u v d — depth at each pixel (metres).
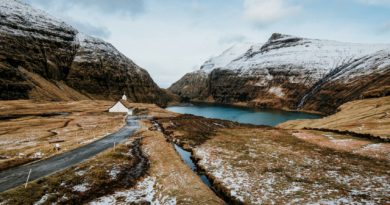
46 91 194.25
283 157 44.44
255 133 74.38
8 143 49.97
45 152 41.94
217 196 27.92
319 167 38.09
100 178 31.73
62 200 25.39
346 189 28.88
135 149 47.91
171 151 45.94
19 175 31.09
